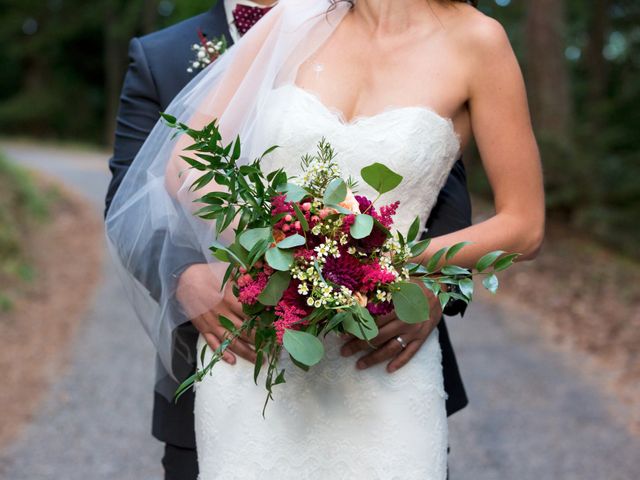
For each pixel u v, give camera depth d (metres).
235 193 1.74
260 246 1.68
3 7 32.59
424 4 2.07
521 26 18.61
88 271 8.95
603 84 19.81
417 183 1.97
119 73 32.12
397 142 1.93
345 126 1.95
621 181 12.52
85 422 4.80
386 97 1.99
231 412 1.95
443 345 2.26
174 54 2.38
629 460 4.36
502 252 1.77
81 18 31.92
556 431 4.74
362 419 1.93
